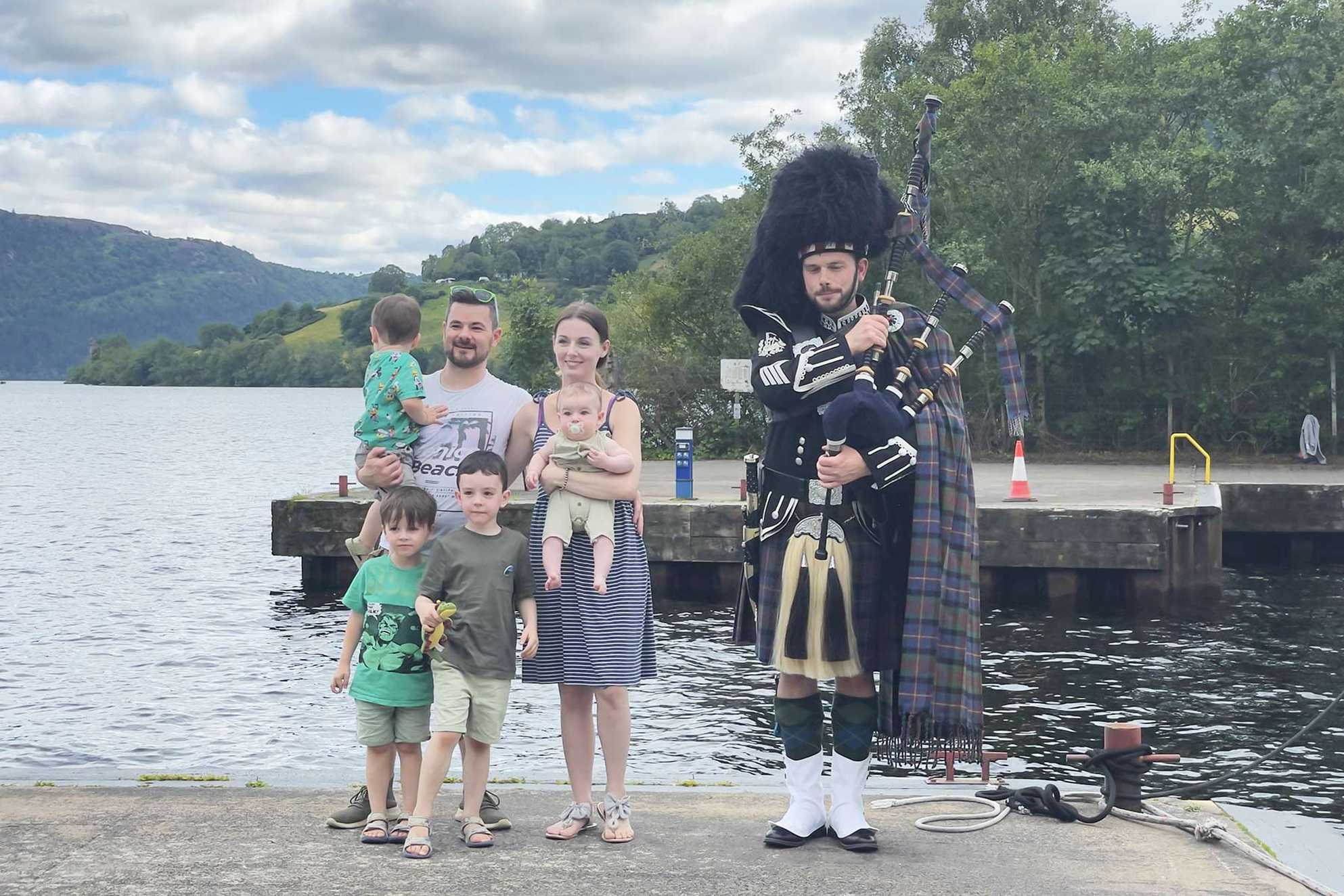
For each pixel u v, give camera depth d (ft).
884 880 11.40
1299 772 28.40
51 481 119.75
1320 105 90.17
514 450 14.28
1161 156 90.27
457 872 11.68
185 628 47.21
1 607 51.55
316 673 39.40
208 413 339.36
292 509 55.52
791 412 12.62
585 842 12.76
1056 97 94.94
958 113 97.55
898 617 12.55
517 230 600.80
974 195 97.35
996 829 13.15
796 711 12.91
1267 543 66.39
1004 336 12.89
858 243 12.74
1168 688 37.22
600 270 529.86
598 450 13.05
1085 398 98.99
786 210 12.78
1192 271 90.68
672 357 102.94
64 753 30.55
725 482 69.97
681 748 30.63
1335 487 63.72
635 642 13.10
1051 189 95.25
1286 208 92.48
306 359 638.94
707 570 55.36
